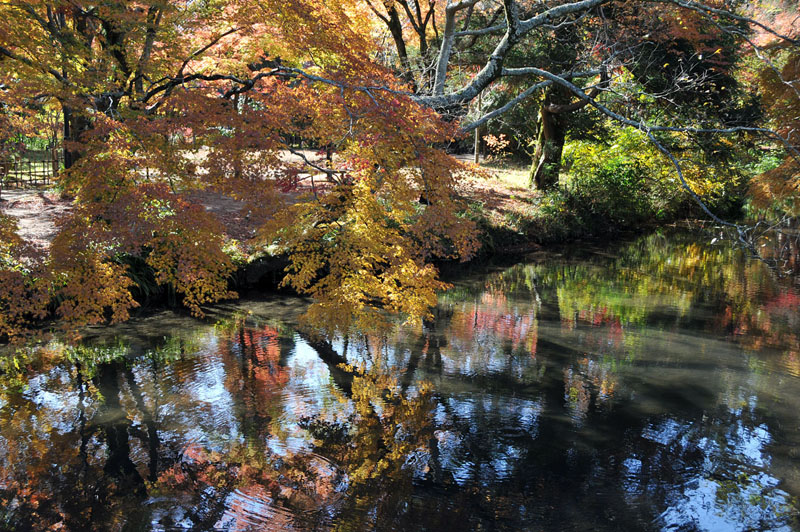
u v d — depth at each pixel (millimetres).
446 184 7594
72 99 6238
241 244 13062
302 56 7957
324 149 8328
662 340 10398
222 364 9031
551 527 5305
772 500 5773
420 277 8719
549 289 14023
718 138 15664
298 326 10883
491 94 20453
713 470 6301
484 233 17234
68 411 7434
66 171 6438
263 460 6402
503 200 19875
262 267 12945
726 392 8234
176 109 6781
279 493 5797
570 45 15945
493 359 9484
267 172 6727
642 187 21859
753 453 6652
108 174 6094
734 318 11703
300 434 6969
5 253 7379
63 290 7234
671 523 5375
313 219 8680
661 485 6000
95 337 10008
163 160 6324
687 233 21094
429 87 15195
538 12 14859
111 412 7426
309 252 9461
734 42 15281
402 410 7648
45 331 10039
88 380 8359
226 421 7254
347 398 7977
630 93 11805
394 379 8664
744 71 17547
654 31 13859
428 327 11117
